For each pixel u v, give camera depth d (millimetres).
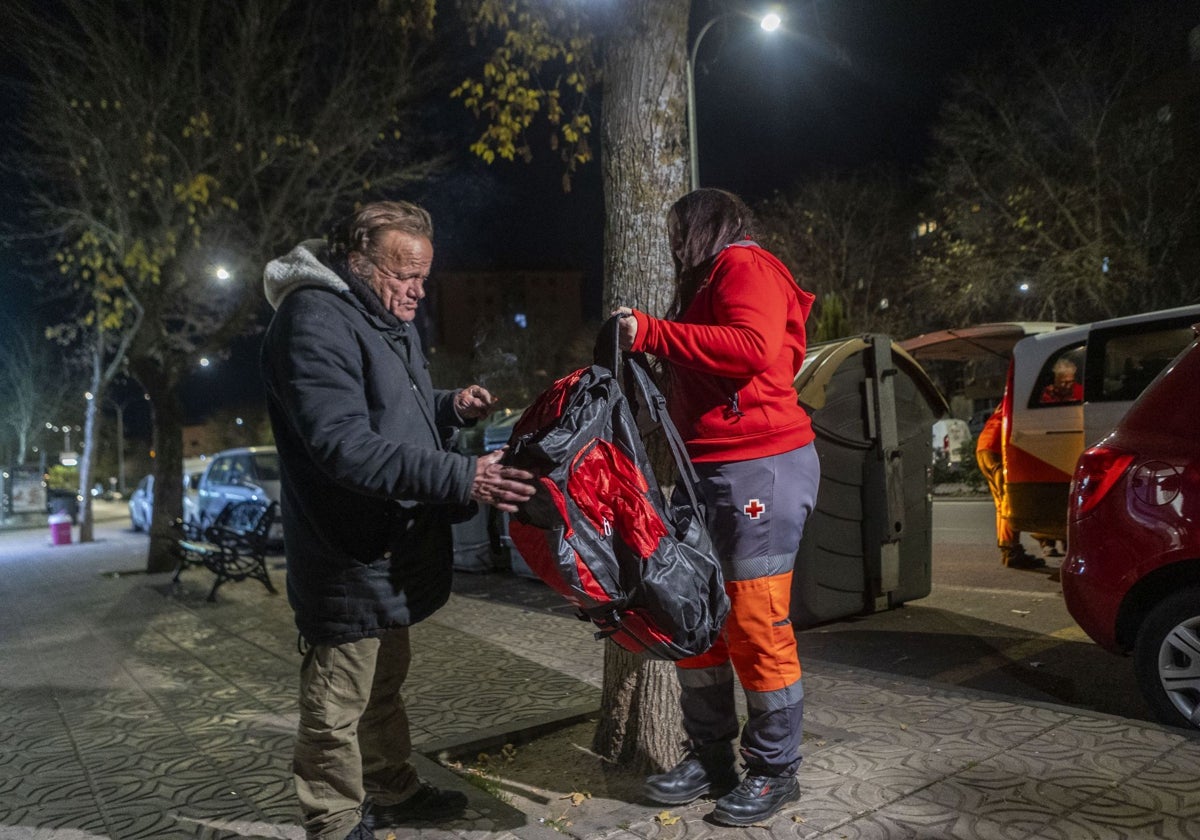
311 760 2879
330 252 2912
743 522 3021
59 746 4594
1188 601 3914
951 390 32375
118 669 6379
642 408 3479
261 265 12836
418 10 8508
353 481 2592
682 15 3795
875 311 35438
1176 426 4098
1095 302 25562
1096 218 25203
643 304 3748
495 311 109438
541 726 4336
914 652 5855
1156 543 4008
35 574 14547
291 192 12898
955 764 3533
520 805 3447
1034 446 7426
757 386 3041
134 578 12438
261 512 12945
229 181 12641
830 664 5328
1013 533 8516
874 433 6637
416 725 4590
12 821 3600
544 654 6070
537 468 2613
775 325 2922
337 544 2787
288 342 2695
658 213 3756
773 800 3082
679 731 3684
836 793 3309
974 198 27234
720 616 2791
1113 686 4922
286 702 5191
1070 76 25016
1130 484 4133
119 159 11859
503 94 7391
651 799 3277
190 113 12086
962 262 27219
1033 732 3842
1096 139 24906
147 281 12578
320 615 2816
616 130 3789
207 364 14961
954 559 9625
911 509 7043
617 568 2658
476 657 6059
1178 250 25047
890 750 3729
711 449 3062
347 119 12445
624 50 3760
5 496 34031
